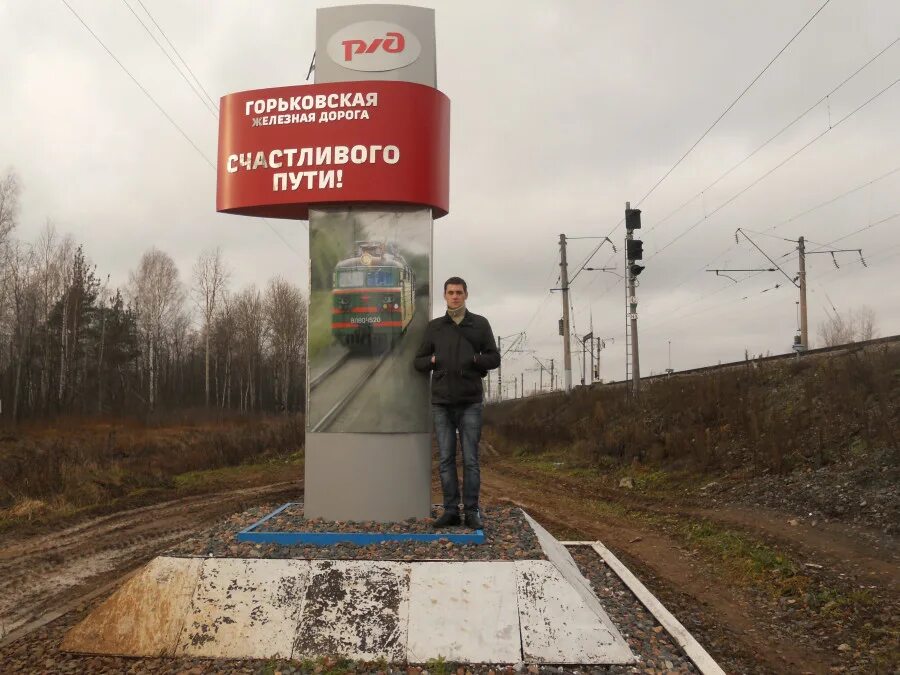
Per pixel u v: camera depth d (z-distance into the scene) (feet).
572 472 58.08
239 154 21.39
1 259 116.47
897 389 38.63
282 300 209.15
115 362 154.51
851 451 35.37
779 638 19.49
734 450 45.03
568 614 15.65
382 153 20.76
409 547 17.84
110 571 27.30
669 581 25.80
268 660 15.17
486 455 83.35
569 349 111.45
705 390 56.65
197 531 36.11
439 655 15.07
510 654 15.08
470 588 16.02
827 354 56.18
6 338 132.16
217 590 16.31
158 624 16.03
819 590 22.33
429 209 21.39
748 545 28.30
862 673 16.52
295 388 225.15
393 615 15.69
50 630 18.92
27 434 87.20
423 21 22.08
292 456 79.00
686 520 35.06
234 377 214.69
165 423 120.57
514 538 18.75
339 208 21.21
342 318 21.01
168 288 166.81
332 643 15.37
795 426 41.50
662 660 15.28
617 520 38.14
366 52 21.76
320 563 16.61
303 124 20.99
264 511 23.40
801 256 101.96
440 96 21.63
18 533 35.40
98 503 45.55
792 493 33.83
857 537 26.37
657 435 55.01
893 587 21.21
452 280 19.47
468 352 19.31
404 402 20.77
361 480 20.49
